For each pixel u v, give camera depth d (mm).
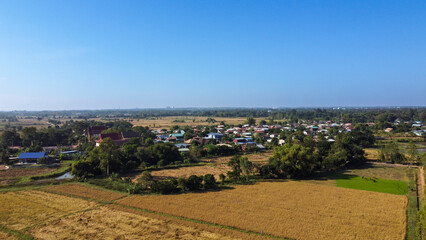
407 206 46031
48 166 82312
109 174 69688
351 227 37656
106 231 36531
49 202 48094
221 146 105375
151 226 38125
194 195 51750
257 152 110188
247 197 50500
